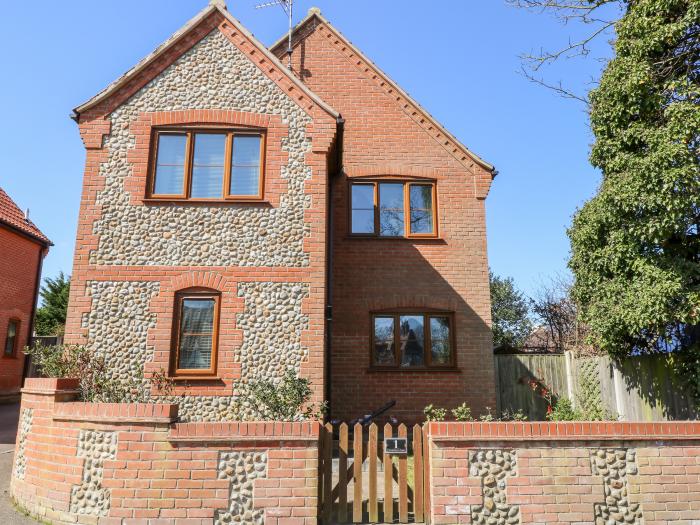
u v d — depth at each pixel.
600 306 11.35
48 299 35.31
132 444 6.80
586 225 11.51
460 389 13.93
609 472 6.94
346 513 6.98
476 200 15.06
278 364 10.78
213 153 11.83
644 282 10.27
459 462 6.85
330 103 15.48
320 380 10.75
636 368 11.73
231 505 6.65
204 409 10.54
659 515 6.84
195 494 6.66
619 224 10.88
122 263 11.09
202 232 11.33
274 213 11.48
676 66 10.95
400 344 14.20
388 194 15.07
